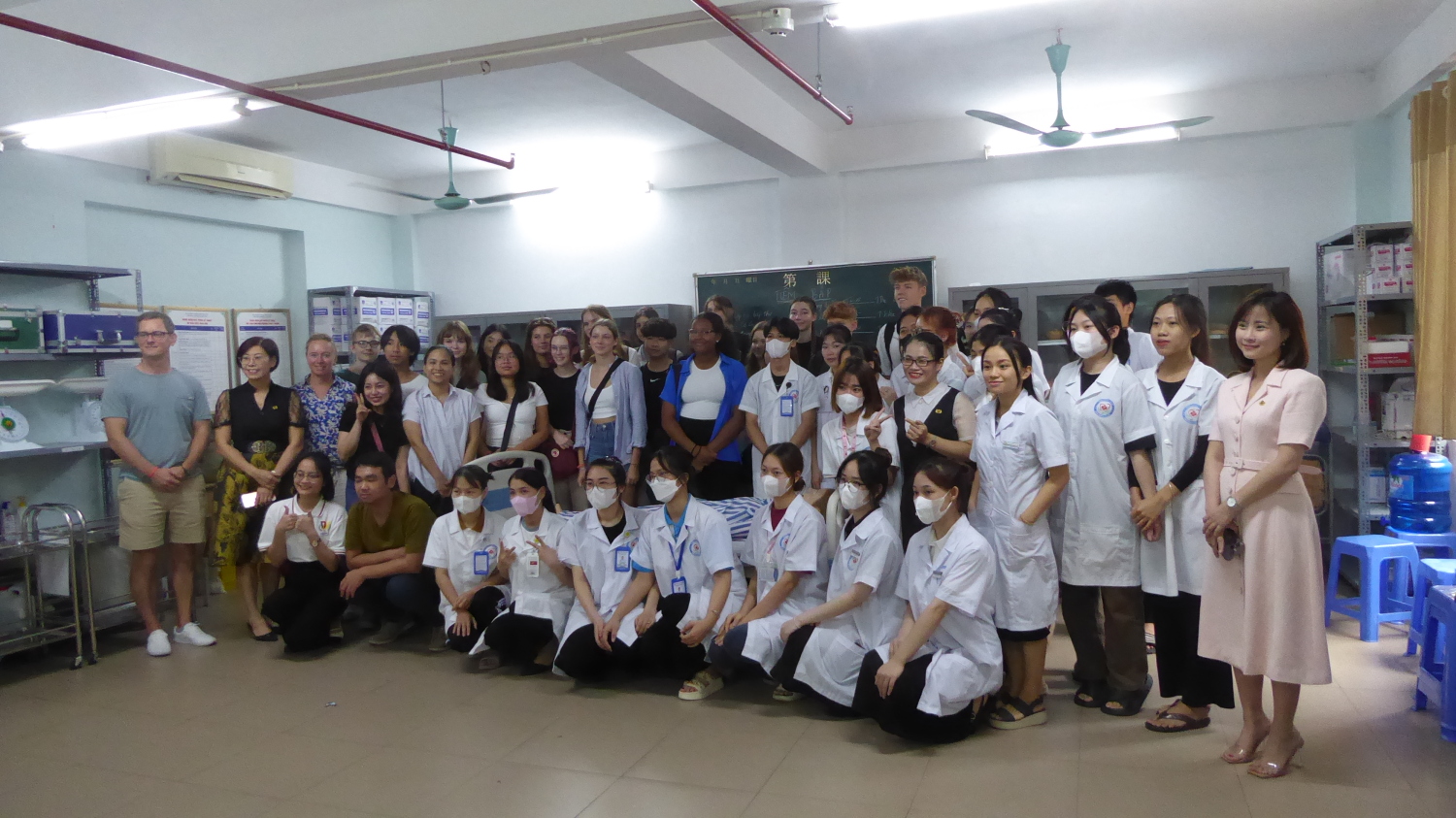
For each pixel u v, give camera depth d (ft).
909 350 10.66
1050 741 9.37
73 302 16.62
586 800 8.46
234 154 21.27
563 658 11.23
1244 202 19.30
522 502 11.79
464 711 10.84
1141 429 9.41
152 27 13.33
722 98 16.03
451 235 27.17
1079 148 20.36
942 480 9.07
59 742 10.22
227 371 22.66
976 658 9.35
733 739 9.74
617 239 25.27
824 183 22.52
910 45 15.67
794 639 10.11
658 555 11.23
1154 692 10.75
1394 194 17.75
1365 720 9.68
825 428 11.75
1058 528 9.99
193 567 14.26
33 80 13.94
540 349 15.94
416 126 20.49
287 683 12.05
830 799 8.30
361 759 9.55
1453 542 12.93
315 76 12.77
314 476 13.20
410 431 14.11
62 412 15.71
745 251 23.94
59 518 15.38
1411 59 15.58
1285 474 7.88
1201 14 14.48
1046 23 14.75
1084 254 20.57
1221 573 8.48
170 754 9.83
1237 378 8.50
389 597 13.07
